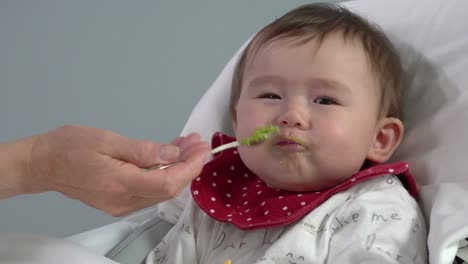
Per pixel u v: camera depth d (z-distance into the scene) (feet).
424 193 2.91
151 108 5.63
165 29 5.83
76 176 2.10
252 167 3.01
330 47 3.00
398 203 2.71
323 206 2.83
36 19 5.90
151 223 3.34
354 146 2.89
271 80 3.00
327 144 2.83
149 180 2.01
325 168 2.87
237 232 3.00
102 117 5.58
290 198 2.94
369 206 2.69
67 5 5.91
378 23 3.49
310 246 2.70
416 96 3.22
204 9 5.82
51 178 2.16
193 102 5.63
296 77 2.95
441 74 3.16
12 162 2.14
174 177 2.03
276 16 5.58
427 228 2.80
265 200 3.06
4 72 5.73
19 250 2.04
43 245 2.10
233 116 3.47
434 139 3.05
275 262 2.71
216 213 3.05
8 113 5.58
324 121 2.85
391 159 3.20
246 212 3.05
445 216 2.51
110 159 2.04
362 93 2.98
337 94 2.91
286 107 2.92
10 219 5.25
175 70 5.74
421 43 3.31
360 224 2.62
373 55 3.10
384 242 2.52
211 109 3.77
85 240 3.10
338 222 2.72
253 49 3.23
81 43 5.85
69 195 2.26
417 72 3.26
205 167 3.30
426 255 2.61
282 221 2.82
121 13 5.91
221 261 2.92
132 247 3.14
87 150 2.04
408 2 3.51
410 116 3.21
